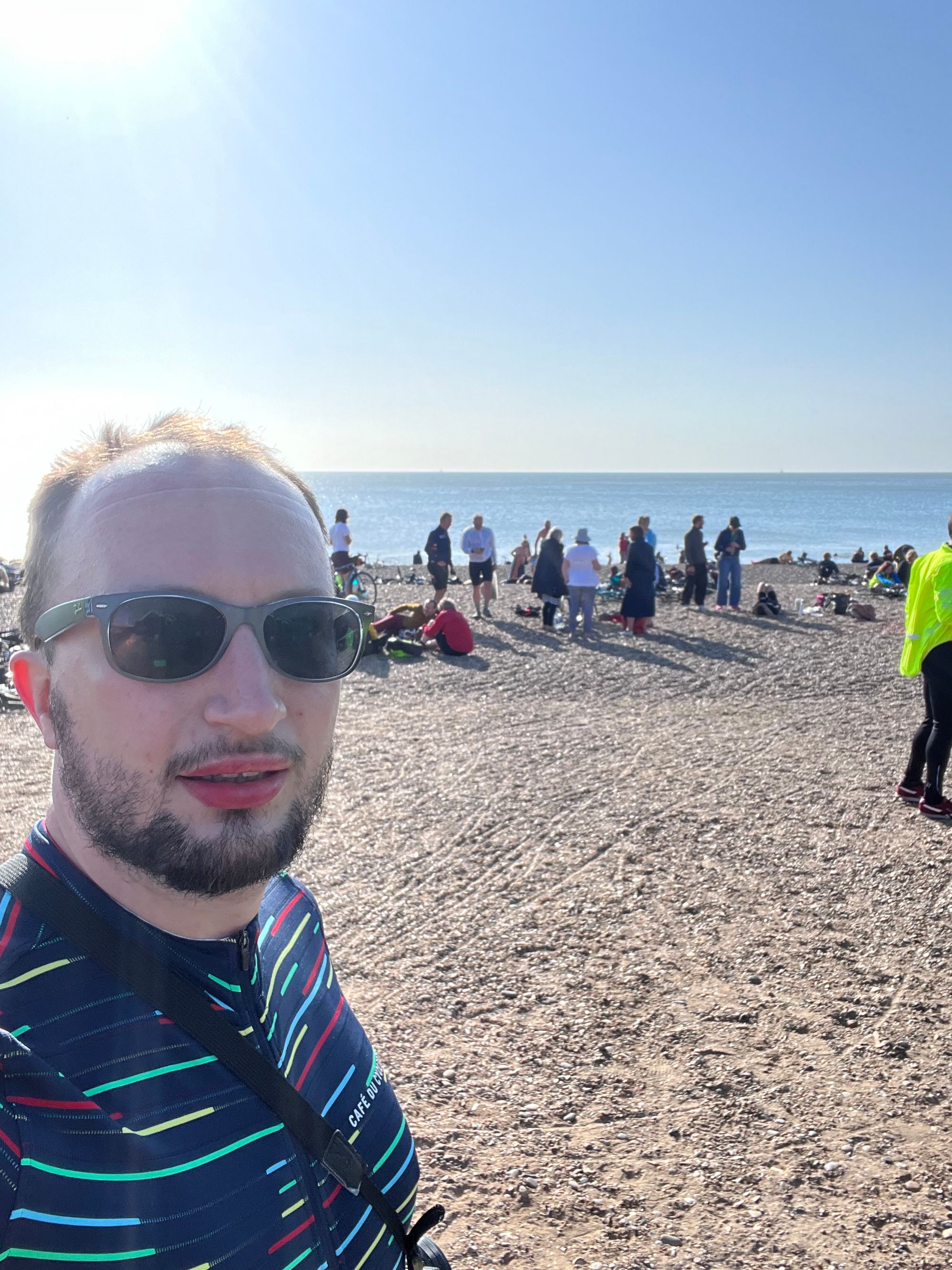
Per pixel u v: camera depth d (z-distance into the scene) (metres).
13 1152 0.73
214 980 0.93
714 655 13.77
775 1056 3.61
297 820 0.94
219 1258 0.82
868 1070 3.51
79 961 0.85
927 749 6.37
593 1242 2.63
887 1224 2.71
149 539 0.87
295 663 0.92
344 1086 1.07
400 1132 1.12
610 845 5.98
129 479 0.90
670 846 5.93
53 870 0.88
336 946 4.60
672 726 9.45
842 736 8.86
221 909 0.93
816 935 4.64
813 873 5.41
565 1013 3.95
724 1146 3.07
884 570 23.75
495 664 12.98
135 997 0.86
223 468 0.94
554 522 103.31
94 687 0.85
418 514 120.88
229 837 0.86
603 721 9.68
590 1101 3.33
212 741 0.85
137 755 0.84
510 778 7.56
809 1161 2.99
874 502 178.38
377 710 10.30
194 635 0.86
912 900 4.98
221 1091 0.88
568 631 15.95
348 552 16.47
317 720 0.96
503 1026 3.85
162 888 0.88
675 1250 2.60
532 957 4.48
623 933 4.72
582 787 7.27
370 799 7.03
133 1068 0.83
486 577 17.22
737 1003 4.03
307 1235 0.90
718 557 19.55
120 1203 0.77
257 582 0.90
